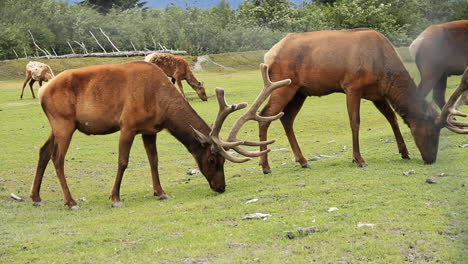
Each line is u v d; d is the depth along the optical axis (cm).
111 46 5650
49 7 5734
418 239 599
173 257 624
